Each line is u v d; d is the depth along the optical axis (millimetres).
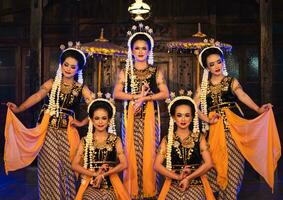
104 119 3182
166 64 8359
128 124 3555
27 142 3459
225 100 3482
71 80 3586
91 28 8492
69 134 3496
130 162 3514
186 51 8273
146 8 6137
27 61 8758
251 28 8359
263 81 5648
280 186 5246
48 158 3426
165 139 3158
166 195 3053
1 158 8289
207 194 3053
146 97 3504
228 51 7715
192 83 8281
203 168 3012
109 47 6641
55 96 3490
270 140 3438
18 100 8773
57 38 8516
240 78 8414
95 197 3014
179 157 3070
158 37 8336
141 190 3553
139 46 3549
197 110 3215
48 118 3461
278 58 8477
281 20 8312
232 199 3387
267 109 3447
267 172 3447
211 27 8297
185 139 3121
